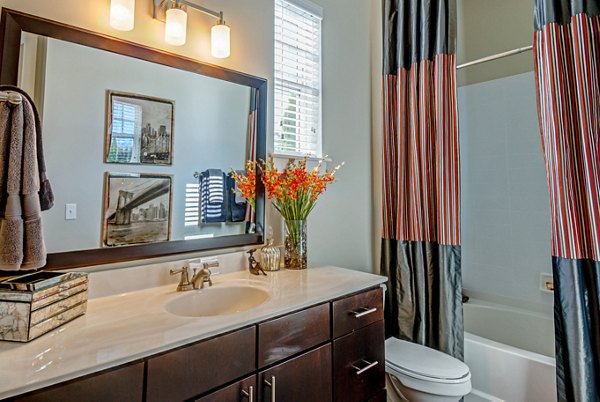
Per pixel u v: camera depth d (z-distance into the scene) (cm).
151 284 128
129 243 125
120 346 77
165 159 136
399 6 224
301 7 194
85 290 99
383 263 226
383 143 228
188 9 145
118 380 73
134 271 124
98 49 120
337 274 154
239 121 161
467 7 277
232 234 157
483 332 247
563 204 157
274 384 102
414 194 209
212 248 150
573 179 156
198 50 148
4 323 78
